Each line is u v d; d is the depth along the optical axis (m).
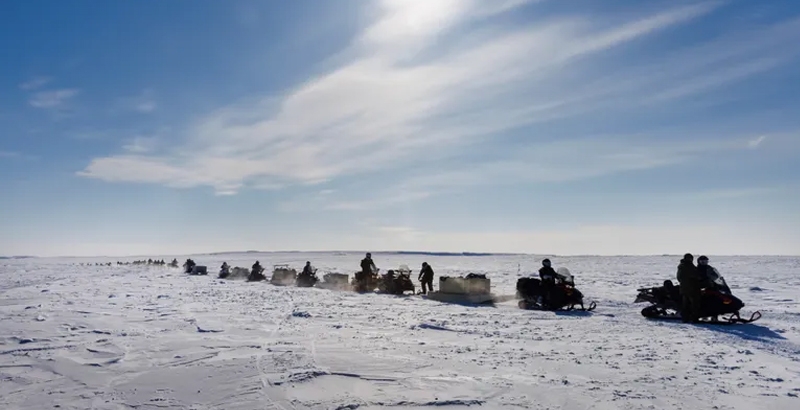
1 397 5.38
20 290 20.62
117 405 5.09
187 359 7.18
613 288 24.25
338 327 10.47
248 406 5.02
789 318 12.51
